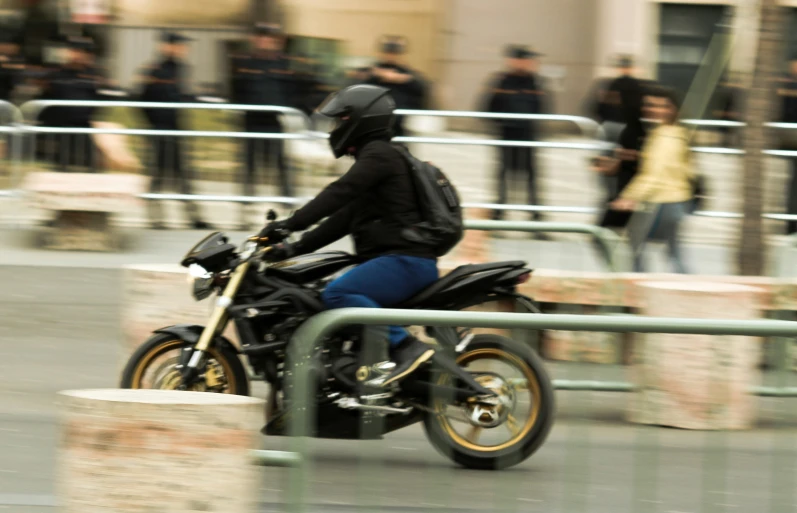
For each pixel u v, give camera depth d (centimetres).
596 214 2512
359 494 1283
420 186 1377
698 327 1066
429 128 2598
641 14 4831
